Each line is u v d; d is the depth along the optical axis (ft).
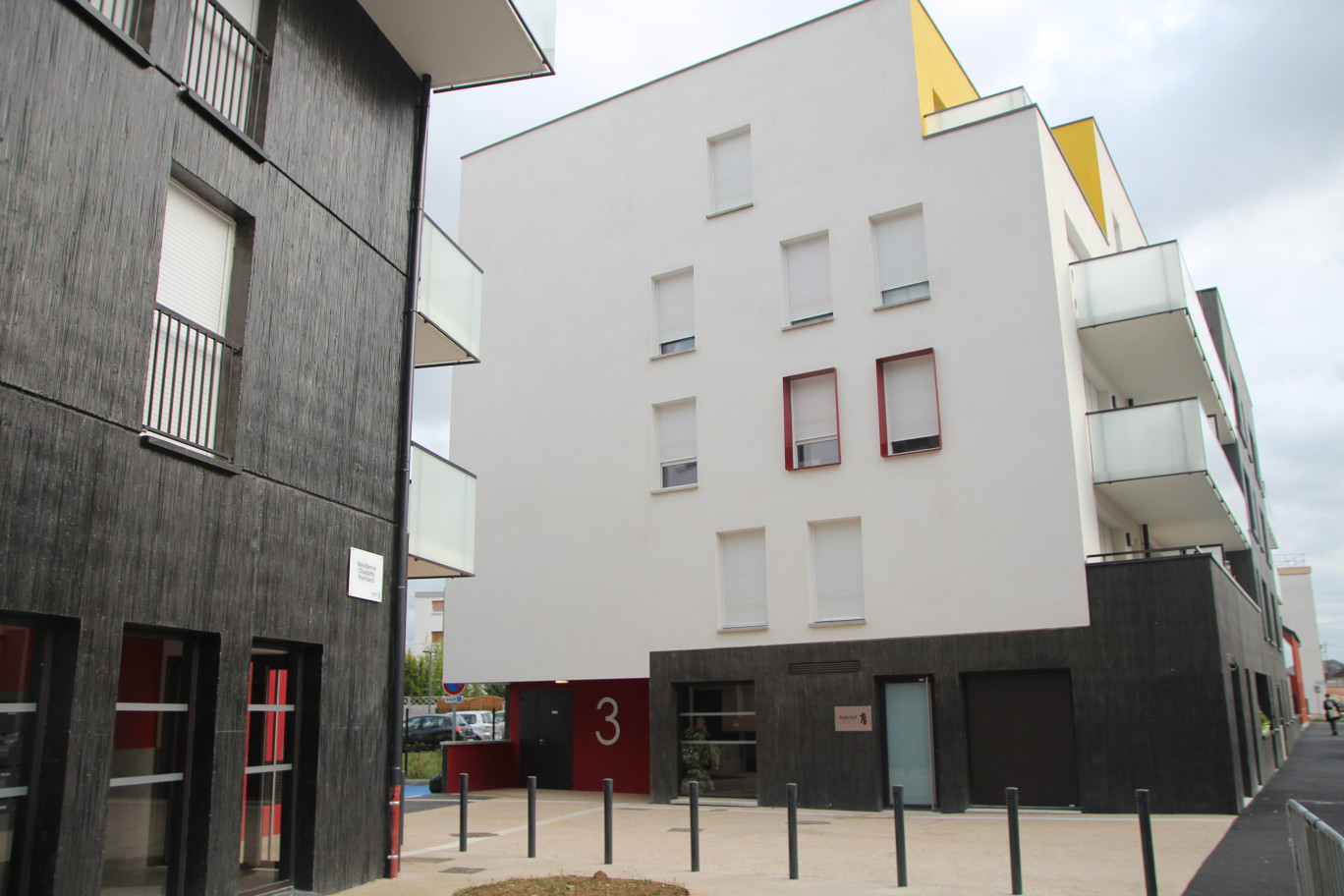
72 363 20.75
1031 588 51.06
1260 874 30.22
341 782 29.35
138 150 22.90
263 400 27.07
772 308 62.23
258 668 27.30
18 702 19.75
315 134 30.25
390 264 34.17
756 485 60.44
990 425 53.88
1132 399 69.72
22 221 19.79
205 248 26.00
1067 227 59.36
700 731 59.16
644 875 31.83
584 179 72.13
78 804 20.17
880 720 53.78
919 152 59.16
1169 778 45.88
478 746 68.03
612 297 68.90
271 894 26.86
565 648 65.21
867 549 56.03
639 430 65.67
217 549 24.86
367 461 31.96
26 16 20.16
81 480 20.85
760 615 59.41
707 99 67.77
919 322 57.16
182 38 24.59
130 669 22.72
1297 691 167.12
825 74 63.46
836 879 30.99
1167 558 47.78
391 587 32.73
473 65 36.83
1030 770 49.93
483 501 70.59
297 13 29.76
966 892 28.50
